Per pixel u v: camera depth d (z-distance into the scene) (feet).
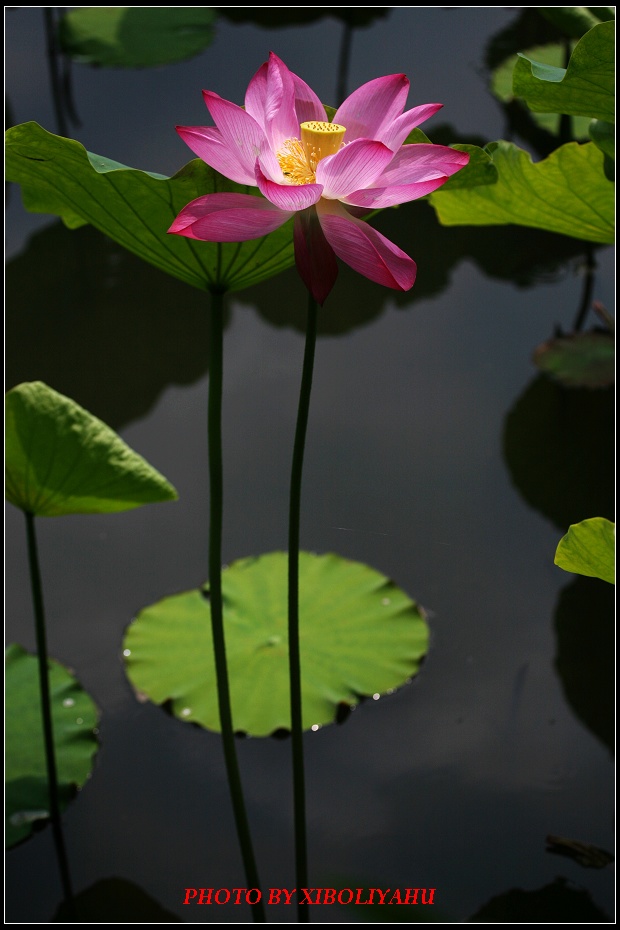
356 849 9.59
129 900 9.44
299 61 17.67
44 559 10.69
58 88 16.85
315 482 11.14
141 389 12.28
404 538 10.72
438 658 10.22
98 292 14.03
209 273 8.92
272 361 12.91
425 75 17.35
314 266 8.61
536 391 12.55
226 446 11.59
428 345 13.30
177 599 10.41
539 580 10.56
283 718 9.92
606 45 8.81
